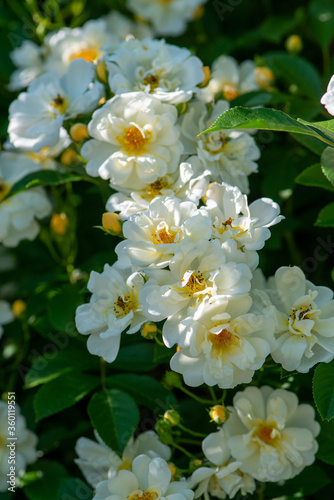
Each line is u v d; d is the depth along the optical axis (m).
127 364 0.73
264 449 0.68
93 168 0.70
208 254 0.64
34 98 0.74
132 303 0.66
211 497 0.71
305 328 0.65
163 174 0.70
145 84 0.72
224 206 0.67
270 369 0.70
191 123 0.72
